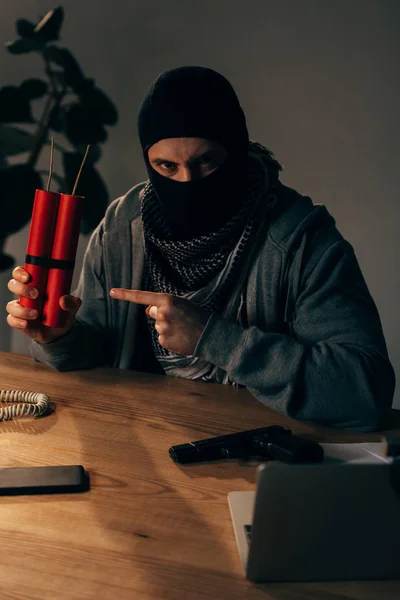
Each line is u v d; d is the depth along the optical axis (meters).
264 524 0.60
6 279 2.77
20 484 0.80
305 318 1.23
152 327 1.45
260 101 2.49
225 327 1.14
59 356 1.30
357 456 0.92
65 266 1.08
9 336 2.82
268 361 1.11
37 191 1.06
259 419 1.10
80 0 2.58
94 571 0.65
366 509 0.60
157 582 0.64
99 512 0.77
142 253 1.43
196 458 0.91
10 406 1.07
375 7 2.31
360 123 2.40
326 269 1.24
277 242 1.27
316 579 0.65
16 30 2.45
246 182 1.29
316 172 2.48
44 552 0.68
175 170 1.21
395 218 2.43
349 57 2.37
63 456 0.92
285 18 2.40
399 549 0.63
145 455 0.93
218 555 0.69
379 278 2.49
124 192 2.68
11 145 2.49
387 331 2.51
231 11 2.45
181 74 1.16
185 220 1.25
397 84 2.34
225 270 1.30
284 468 0.58
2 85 2.72
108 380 1.28
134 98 2.59
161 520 0.75
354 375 1.09
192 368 1.40
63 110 2.49
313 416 1.08
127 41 2.57
